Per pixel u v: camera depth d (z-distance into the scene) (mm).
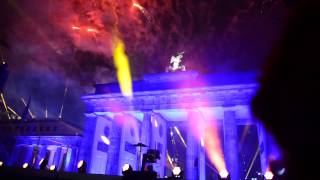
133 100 48969
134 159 54688
